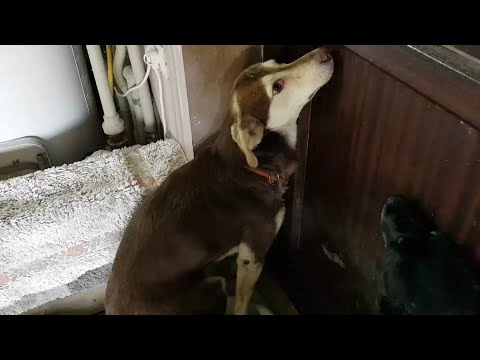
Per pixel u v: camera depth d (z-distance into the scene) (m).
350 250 0.96
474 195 0.64
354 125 0.81
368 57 0.71
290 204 1.09
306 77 0.79
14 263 1.00
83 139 1.24
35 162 1.15
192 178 0.92
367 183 0.83
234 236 0.94
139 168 1.06
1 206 0.98
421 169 0.71
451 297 0.68
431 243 0.71
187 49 0.87
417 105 0.67
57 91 1.12
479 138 0.60
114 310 0.93
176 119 1.05
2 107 1.06
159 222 0.90
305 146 0.97
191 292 0.94
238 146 0.86
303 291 1.17
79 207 0.98
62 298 1.11
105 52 1.18
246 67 0.93
